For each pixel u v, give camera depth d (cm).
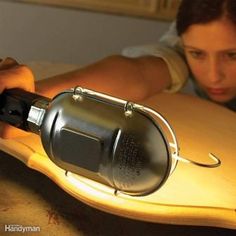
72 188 41
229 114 58
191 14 56
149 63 62
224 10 54
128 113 33
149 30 101
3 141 47
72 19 102
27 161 45
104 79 55
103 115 33
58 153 34
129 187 34
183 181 42
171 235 46
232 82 60
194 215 39
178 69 64
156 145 33
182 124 54
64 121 34
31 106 38
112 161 32
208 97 66
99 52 104
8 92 39
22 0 101
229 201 41
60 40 104
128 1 100
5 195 48
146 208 39
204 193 41
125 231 46
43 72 64
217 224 40
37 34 104
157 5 99
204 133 52
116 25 102
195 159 46
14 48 105
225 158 47
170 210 39
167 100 61
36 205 47
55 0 101
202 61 59
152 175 33
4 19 103
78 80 53
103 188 40
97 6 101
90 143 33
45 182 51
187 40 58
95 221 46
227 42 55
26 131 40
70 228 45
